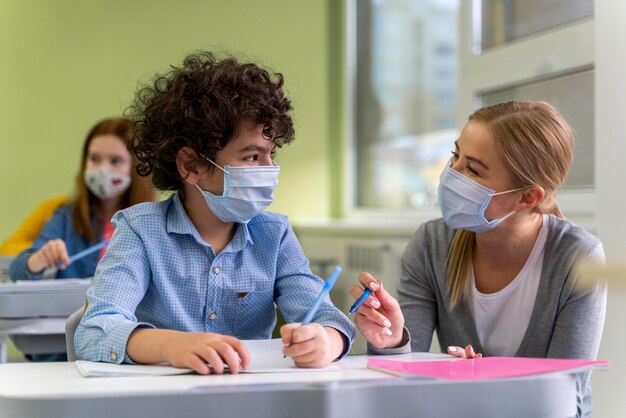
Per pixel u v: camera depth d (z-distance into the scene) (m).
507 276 1.45
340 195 4.03
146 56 3.73
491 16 3.04
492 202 1.41
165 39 3.76
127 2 3.71
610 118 1.55
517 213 1.42
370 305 1.18
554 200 1.49
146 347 1.00
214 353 0.94
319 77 3.98
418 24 3.49
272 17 3.90
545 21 2.74
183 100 1.25
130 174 2.43
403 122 3.62
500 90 2.98
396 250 3.05
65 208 2.49
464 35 3.15
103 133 2.43
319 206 3.99
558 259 1.40
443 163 3.35
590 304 1.38
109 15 3.69
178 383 0.85
